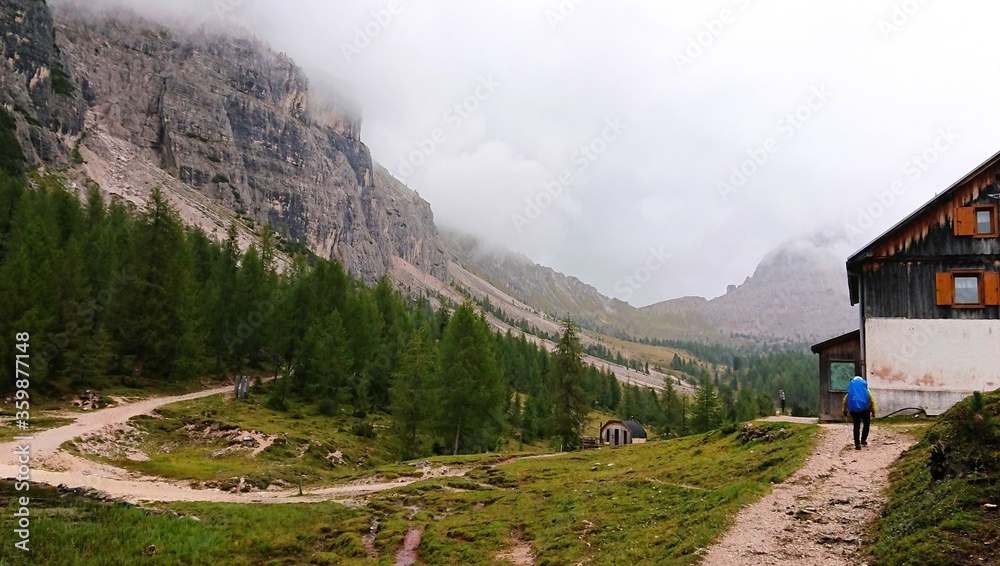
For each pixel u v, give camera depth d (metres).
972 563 10.80
